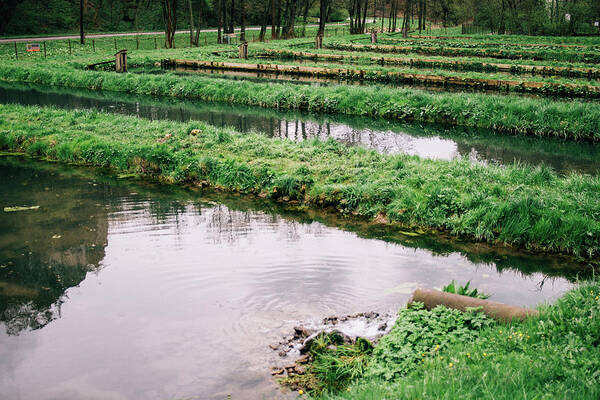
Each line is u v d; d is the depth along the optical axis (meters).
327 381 5.49
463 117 20.45
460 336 5.55
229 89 25.67
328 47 53.09
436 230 10.24
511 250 9.41
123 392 5.49
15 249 9.23
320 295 7.43
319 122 20.69
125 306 7.27
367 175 12.19
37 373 5.88
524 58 42.75
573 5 64.62
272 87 25.41
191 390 5.46
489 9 71.69
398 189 11.11
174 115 21.50
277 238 9.75
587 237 9.16
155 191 12.62
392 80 30.05
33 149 15.67
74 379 5.75
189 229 10.16
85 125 17.25
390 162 13.13
